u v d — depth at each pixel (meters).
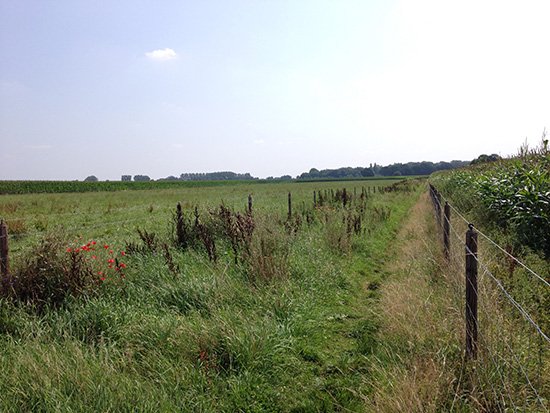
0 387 2.73
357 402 3.00
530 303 3.88
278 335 3.88
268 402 3.02
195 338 3.59
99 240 8.82
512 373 2.85
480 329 3.18
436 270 5.56
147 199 24.41
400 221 12.92
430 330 3.59
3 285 4.37
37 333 3.55
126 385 2.85
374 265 7.30
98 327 3.88
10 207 16.31
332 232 8.14
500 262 5.02
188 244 7.11
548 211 5.93
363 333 4.25
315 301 5.07
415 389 2.69
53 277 4.59
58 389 2.71
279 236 6.68
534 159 8.74
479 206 9.13
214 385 3.06
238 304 4.65
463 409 2.57
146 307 4.46
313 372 3.49
